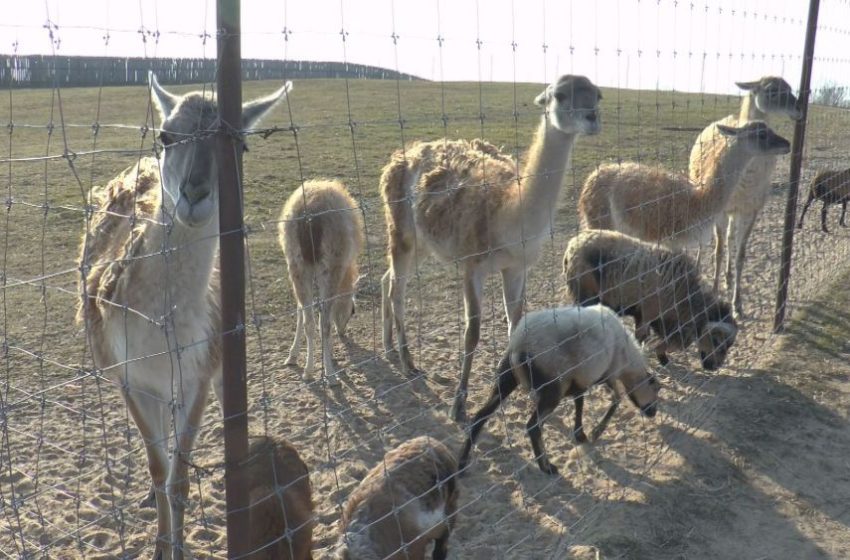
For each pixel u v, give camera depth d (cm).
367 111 2439
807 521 537
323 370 718
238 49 265
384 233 1262
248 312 899
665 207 862
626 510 532
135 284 394
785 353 807
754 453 614
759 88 959
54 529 488
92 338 435
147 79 376
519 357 571
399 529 407
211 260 398
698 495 558
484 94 2959
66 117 1742
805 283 1045
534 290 1005
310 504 433
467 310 702
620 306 749
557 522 519
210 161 344
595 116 636
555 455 612
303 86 3116
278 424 642
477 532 508
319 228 697
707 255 1173
